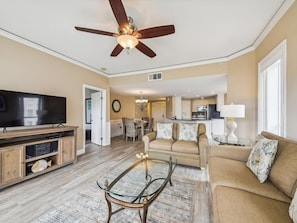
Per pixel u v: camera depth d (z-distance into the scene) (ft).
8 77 7.98
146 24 6.95
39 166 8.16
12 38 8.08
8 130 7.82
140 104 29.68
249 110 9.66
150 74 14.21
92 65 13.15
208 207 5.51
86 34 8.02
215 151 6.73
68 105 11.50
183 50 9.98
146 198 4.46
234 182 4.44
